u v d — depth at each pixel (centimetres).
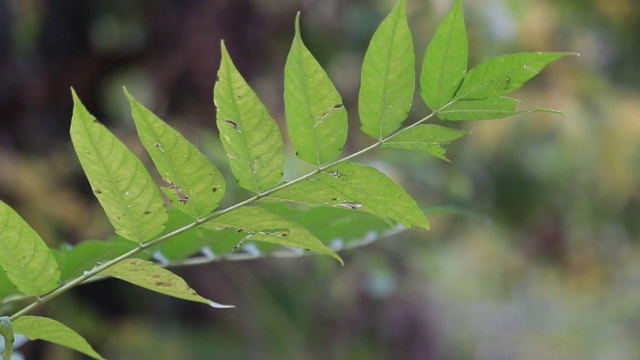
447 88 90
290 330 291
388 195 91
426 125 90
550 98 293
